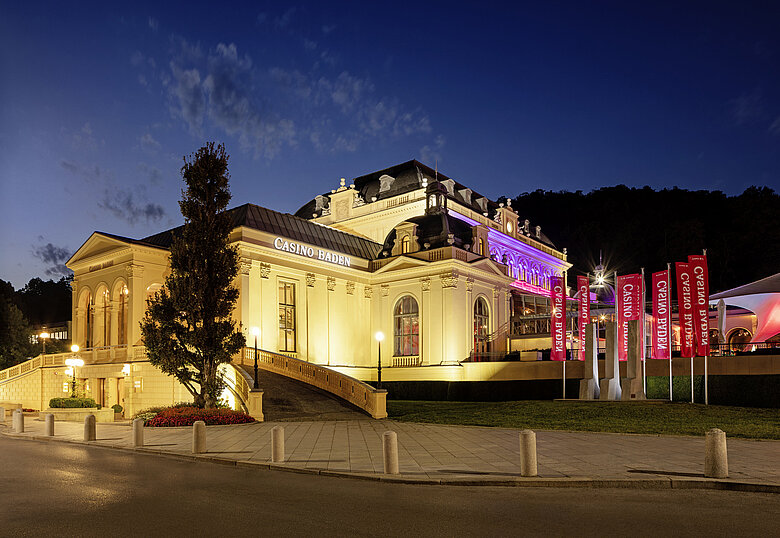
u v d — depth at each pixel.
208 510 10.16
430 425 25.47
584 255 111.81
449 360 44.19
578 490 11.81
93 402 34.88
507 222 60.25
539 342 48.09
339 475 13.69
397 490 11.95
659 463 14.27
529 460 12.67
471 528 8.89
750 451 16.12
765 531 8.70
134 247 39.88
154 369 35.34
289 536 8.47
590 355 33.50
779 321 41.38
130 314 39.50
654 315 33.75
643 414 25.56
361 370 46.56
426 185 54.94
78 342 45.28
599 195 126.88
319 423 26.45
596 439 19.28
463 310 45.78
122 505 10.60
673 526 8.98
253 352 37.69
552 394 38.88
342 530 8.79
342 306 47.28
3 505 10.67
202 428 17.78
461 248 46.44
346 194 59.78
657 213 112.38
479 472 13.41
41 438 23.75
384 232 56.19
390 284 48.72
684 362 32.75
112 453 18.69
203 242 29.11
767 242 89.56
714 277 91.81
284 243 42.69
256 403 27.50
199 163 29.61
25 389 45.44
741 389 29.75
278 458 15.51
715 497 11.10
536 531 8.71
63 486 12.55
